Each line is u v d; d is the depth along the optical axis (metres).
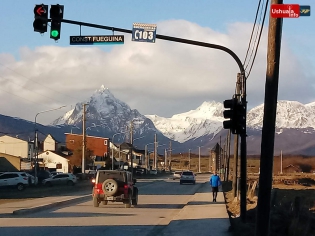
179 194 41.78
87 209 26.27
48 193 44.31
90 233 16.78
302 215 20.14
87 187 55.97
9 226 18.45
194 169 174.62
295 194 43.12
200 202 30.89
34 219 21.06
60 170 96.12
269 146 11.95
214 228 18.09
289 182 69.88
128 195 27.38
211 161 145.50
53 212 24.52
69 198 35.38
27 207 27.88
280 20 11.97
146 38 17.33
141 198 36.38
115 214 23.64
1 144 100.81
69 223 19.59
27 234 16.28
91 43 17.34
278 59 11.98
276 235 16.34
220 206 27.56
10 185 49.22
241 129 16.67
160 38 17.45
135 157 145.12
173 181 77.69
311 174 104.25
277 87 11.99
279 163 133.00
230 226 18.03
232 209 27.52
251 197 33.47
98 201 27.61
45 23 16.34
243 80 18.53
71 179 60.31
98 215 23.05
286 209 24.38
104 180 27.61
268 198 11.97
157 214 24.00
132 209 26.67
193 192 44.91
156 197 37.62
